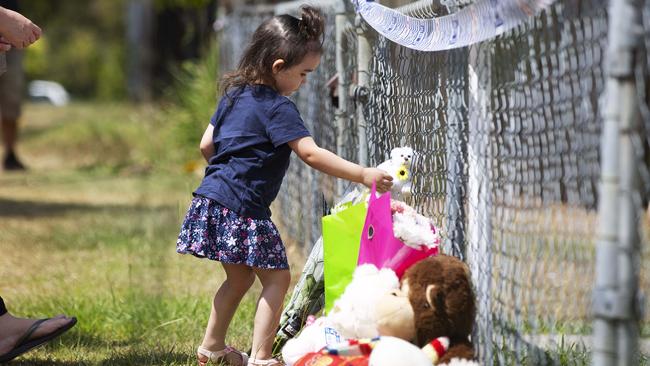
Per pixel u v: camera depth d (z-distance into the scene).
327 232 9.22
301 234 17.58
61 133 43.62
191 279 15.88
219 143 10.27
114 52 109.50
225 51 31.06
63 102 97.50
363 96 11.95
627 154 5.79
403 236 8.23
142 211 24.25
